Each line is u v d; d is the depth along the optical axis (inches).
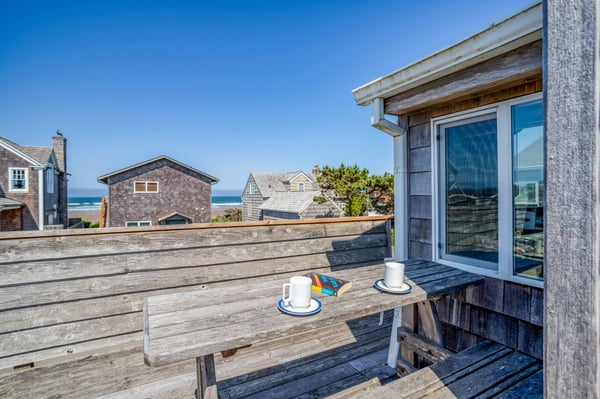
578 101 27.8
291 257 114.3
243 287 59.6
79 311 83.9
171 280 94.9
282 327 42.5
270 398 74.2
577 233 28.0
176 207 666.2
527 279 63.7
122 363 86.4
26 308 79.0
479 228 73.2
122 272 89.2
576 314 28.1
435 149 82.0
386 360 90.4
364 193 443.8
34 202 534.6
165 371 85.0
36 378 78.2
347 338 103.8
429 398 46.3
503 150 67.7
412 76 70.5
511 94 65.5
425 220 85.5
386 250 135.6
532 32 49.3
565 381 29.0
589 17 27.1
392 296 54.5
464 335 75.7
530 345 62.6
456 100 75.0
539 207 62.4
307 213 599.5
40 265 80.8
